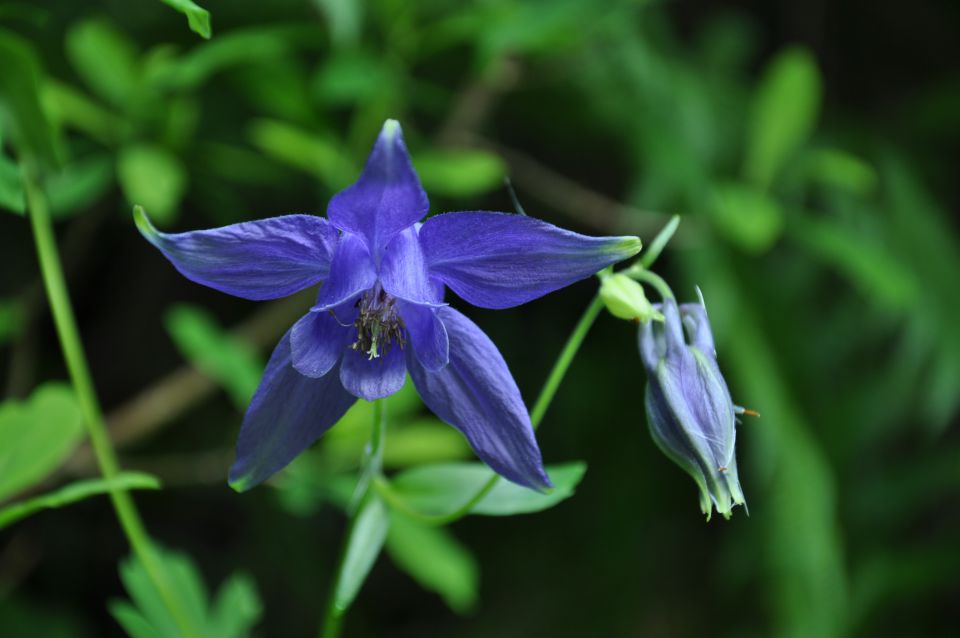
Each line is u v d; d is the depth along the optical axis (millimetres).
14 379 598
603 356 798
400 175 390
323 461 525
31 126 464
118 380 790
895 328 711
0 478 450
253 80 542
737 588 768
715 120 693
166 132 532
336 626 450
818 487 632
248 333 625
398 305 417
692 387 419
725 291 638
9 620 670
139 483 436
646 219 646
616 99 668
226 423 750
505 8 533
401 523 519
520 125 761
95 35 526
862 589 743
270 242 402
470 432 410
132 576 471
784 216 573
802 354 667
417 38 545
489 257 406
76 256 704
